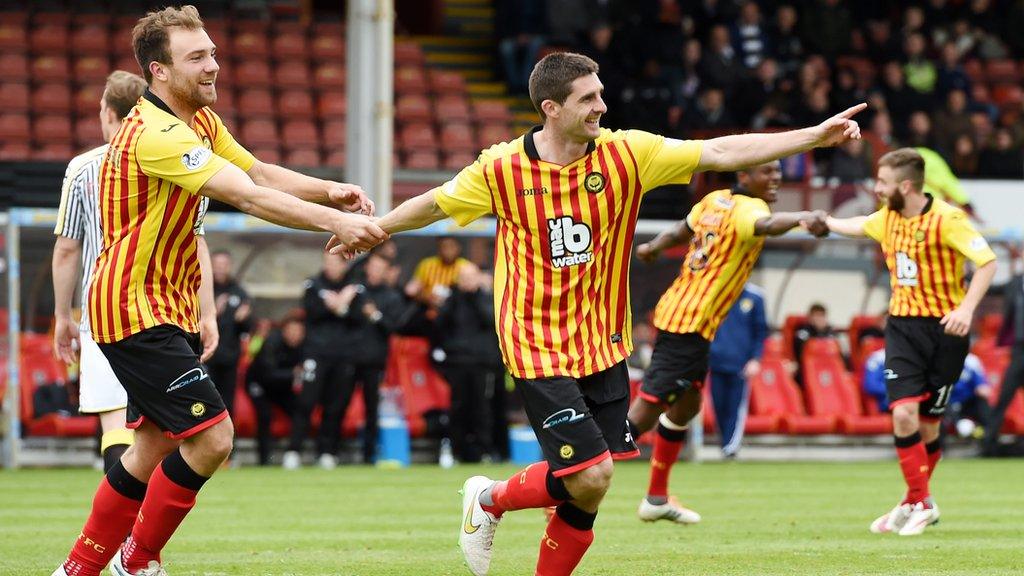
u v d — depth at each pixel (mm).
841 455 46531
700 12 62500
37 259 42062
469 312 42344
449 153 61281
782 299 47844
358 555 20422
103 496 15297
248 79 62969
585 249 14773
